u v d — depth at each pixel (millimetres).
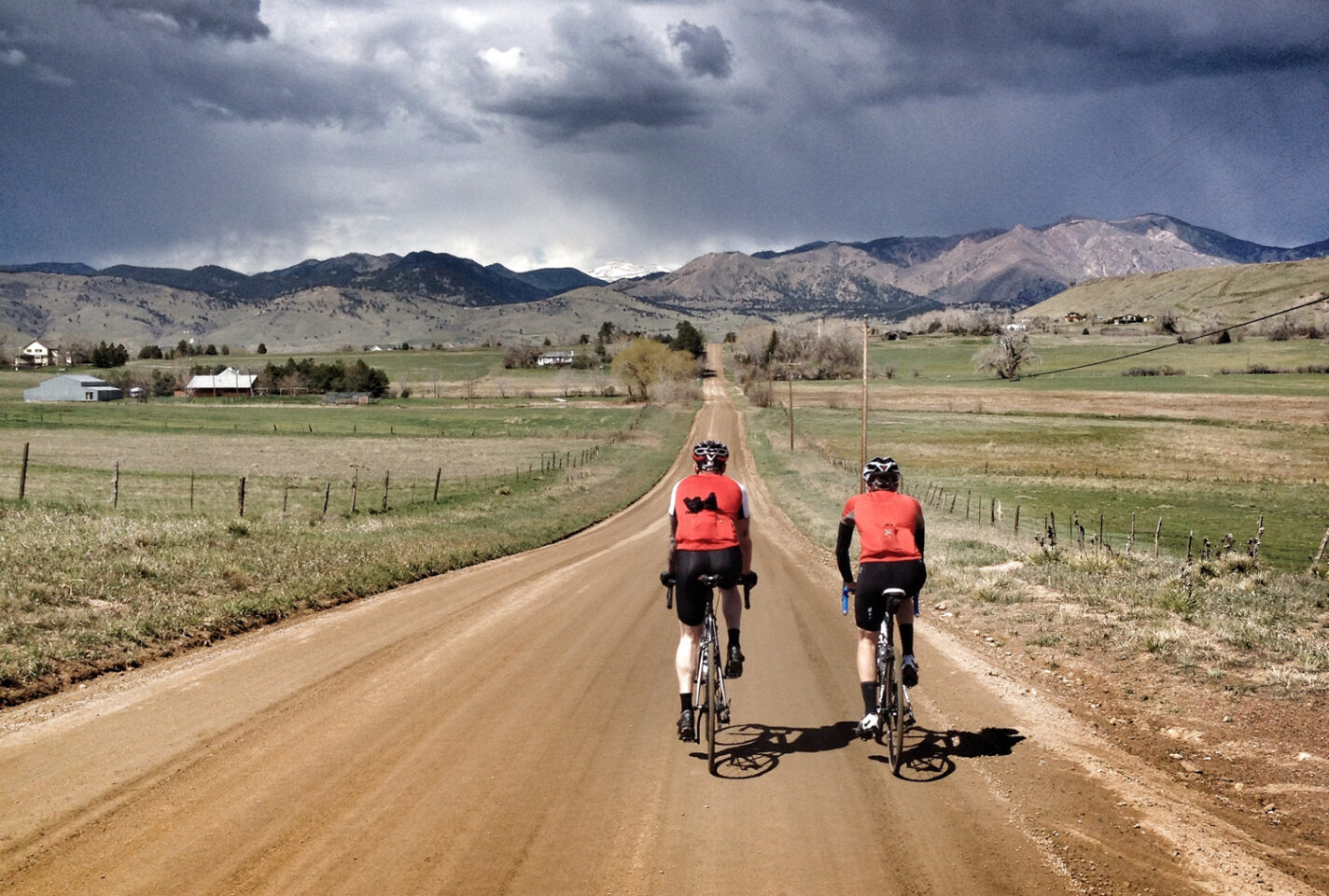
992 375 151500
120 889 4148
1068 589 13539
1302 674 8406
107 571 11797
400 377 174250
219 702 7359
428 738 6484
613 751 6324
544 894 4180
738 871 4457
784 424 99438
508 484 46406
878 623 6215
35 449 56062
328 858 4508
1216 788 6020
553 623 11516
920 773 5980
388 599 13383
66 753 6008
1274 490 50125
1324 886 4523
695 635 6301
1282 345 167625
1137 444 73125
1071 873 4520
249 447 66562
